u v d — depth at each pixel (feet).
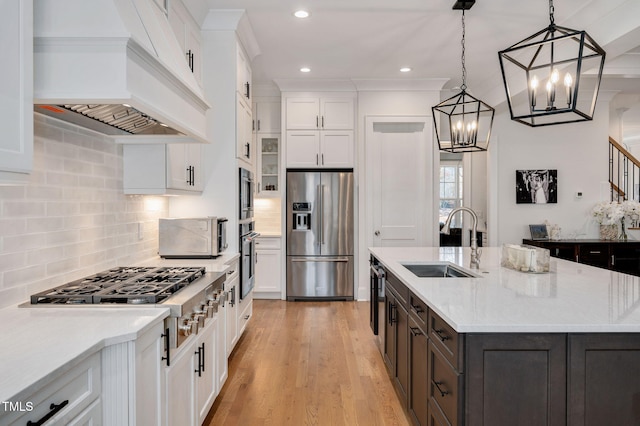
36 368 3.56
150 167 8.95
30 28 4.33
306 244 18.02
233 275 10.76
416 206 18.35
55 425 3.63
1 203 5.56
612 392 5.09
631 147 34.40
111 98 4.90
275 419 8.28
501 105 17.57
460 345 5.09
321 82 17.85
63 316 5.25
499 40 13.21
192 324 6.20
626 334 5.09
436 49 14.07
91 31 4.85
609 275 8.43
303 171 18.15
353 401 9.03
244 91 12.82
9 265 5.71
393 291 9.68
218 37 11.66
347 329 14.10
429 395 6.48
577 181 19.11
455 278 8.13
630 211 17.93
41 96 4.87
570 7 10.88
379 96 18.07
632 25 9.53
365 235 18.16
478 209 22.57
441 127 18.34
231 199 11.68
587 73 14.90
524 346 5.08
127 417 4.62
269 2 10.74
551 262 10.32
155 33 6.48
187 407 6.55
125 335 4.55
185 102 7.04
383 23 11.96
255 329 14.07
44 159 6.42
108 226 8.38
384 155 18.43
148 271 8.02
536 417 5.09
